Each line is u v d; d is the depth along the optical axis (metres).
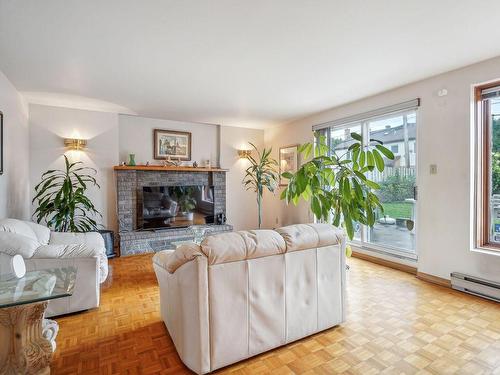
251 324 1.63
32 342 1.45
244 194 5.73
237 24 2.01
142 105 4.08
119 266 3.65
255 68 2.80
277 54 2.49
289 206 5.23
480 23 2.00
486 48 2.38
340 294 2.03
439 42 2.27
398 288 2.82
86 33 2.11
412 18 1.94
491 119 2.71
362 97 3.73
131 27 2.04
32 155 3.92
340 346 1.81
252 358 1.69
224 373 1.56
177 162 4.96
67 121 4.14
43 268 2.18
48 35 2.13
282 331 1.75
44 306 1.48
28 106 3.88
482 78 2.63
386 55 2.51
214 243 1.52
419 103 3.12
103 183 4.38
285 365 1.63
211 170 5.14
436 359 1.68
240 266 1.58
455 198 2.83
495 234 2.71
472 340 1.88
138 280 3.12
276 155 5.60
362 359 1.68
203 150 5.40
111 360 1.69
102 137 4.38
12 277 1.66
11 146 3.11
